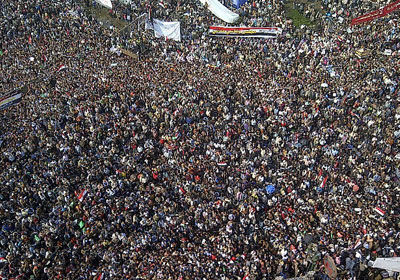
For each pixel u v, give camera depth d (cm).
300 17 7231
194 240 3716
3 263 3628
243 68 6003
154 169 4453
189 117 5106
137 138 4869
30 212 3978
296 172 4450
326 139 4841
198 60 6288
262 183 4347
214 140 4825
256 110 5181
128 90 5469
